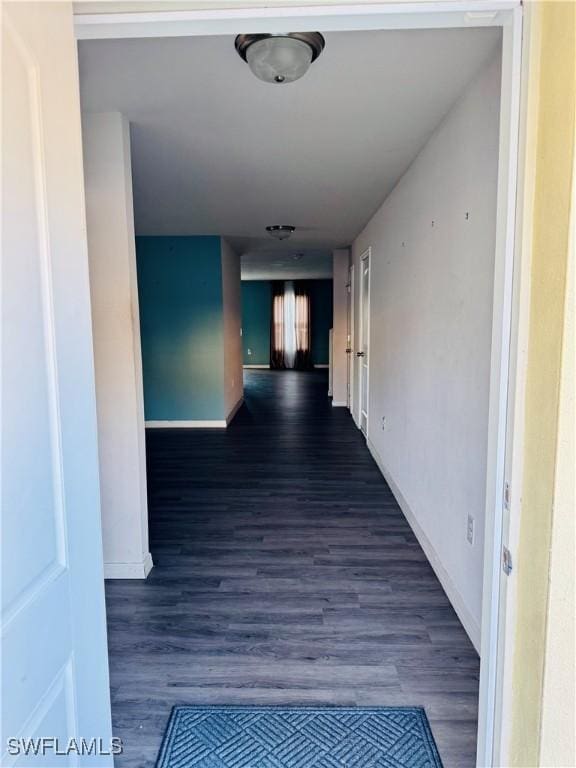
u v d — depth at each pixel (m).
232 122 2.47
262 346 14.23
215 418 6.42
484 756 1.23
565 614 0.95
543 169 0.95
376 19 1.09
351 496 3.91
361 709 1.76
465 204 2.13
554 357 0.92
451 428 2.37
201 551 2.99
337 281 7.45
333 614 2.34
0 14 0.79
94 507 1.15
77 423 1.06
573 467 0.91
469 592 2.14
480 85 1.95
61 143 1.00
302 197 4.00
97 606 1.17
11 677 0.81
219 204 4.21
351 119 2.43
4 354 0.80
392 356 3.91
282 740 1.63
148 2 1.07
